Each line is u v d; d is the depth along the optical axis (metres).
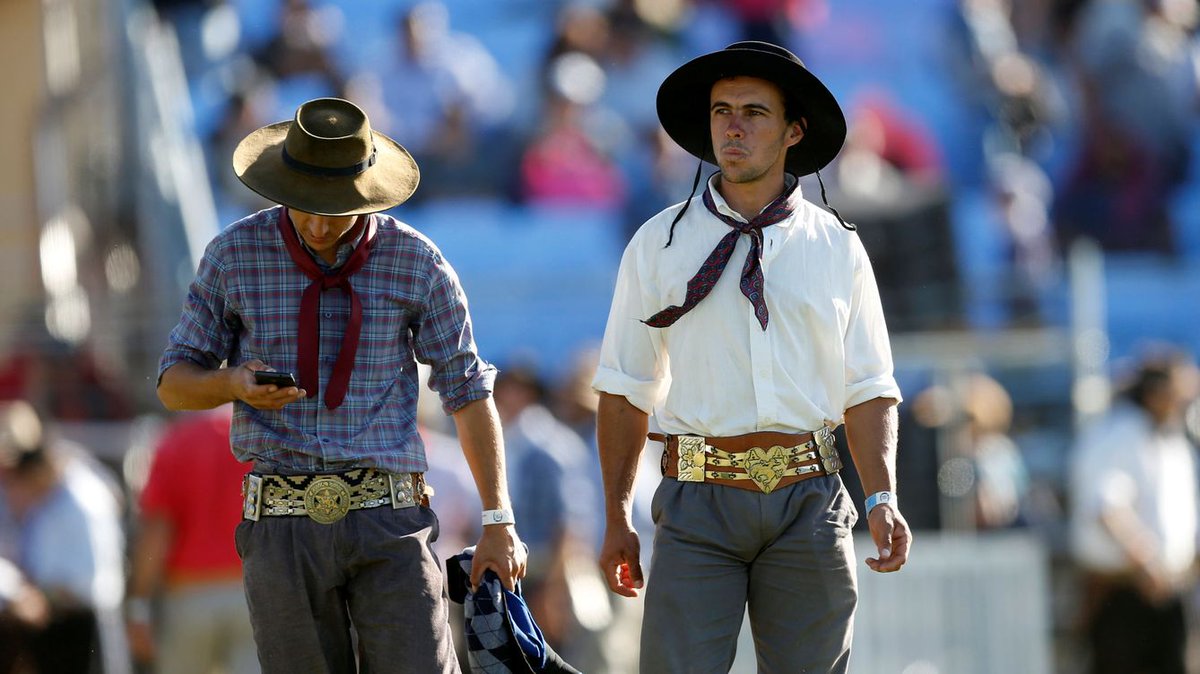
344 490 17.20
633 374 18.55
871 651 33.75
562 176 49.94
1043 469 38.25
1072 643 37.06
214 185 48.75
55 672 33.16
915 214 39.44
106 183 45.44
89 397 37.22
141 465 36.56
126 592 33.34
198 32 51.03
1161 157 55.53
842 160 44.84
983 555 34.66
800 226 18.11
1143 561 36.47
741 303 17.89
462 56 52.12
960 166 54.09
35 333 37.78
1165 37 57.00
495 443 17.86
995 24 57.47
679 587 17.84
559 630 32.06
